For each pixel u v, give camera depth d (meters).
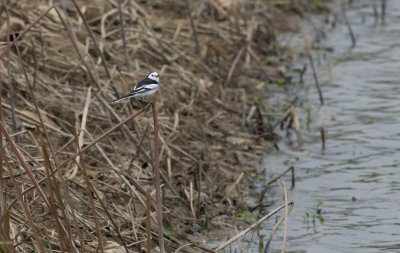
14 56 13.71
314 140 14.77
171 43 17.12
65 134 12.36
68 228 8.29
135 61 15.44
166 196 11.95
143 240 10.22
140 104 13.91
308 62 18.86
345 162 13.78
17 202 10.21
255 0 21.30
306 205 12.21
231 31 18.53
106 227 10.55
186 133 14.08
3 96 12.73
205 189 12.46
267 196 12.59
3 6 10.63
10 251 7.76
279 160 13.95
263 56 18.91
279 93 16.97
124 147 12.82
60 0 15.84
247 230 9.17
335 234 11.19
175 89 15.19
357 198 12.39
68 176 11.20
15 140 11.23
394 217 11.67
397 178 13.05
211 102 15.64
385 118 15.55
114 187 11.30
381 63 18.62
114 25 16.75
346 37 20.53
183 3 18.91
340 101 16.52
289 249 10.76
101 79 14.25
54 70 14.12
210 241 11.03
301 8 22.25
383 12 22.05
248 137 14.72
